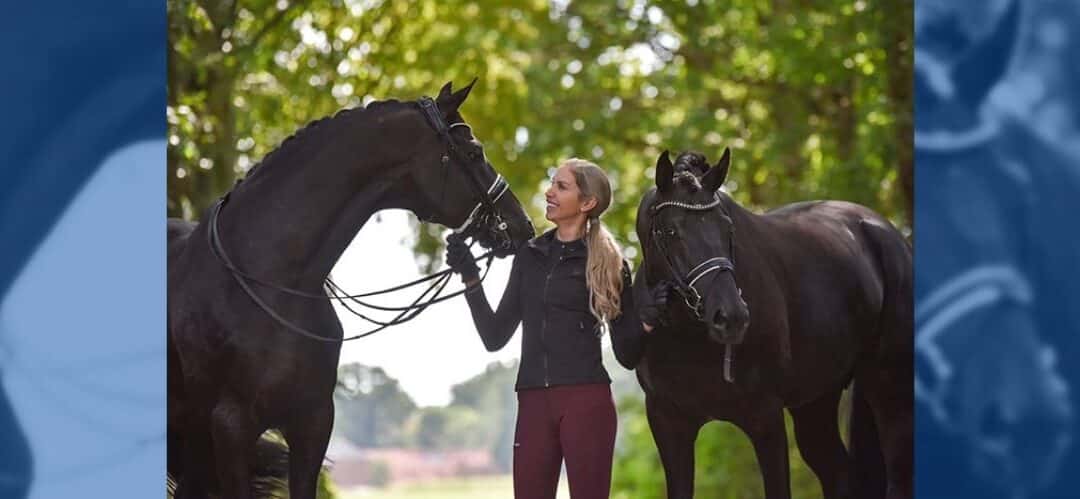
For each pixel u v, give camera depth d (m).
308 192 8.31
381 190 8.41
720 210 7.96
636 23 22.42
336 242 8.38
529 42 23.53
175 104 14.55
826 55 18.03
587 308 7.89
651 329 7.95
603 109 22.95
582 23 23.19
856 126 18.75
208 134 15.28
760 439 8.73
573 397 7.81
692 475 8.87
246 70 16.34
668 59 22.89
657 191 8.08
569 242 8.04
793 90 20.41
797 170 20.66
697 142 21.23
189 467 9.55
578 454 7.79
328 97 18.28
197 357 8.25
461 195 8.37
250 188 8.42
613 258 7.85
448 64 22.58
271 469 10.52
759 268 8.67
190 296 8.31
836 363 9.48
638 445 26.36
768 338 8.61
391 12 19.41
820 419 10.52
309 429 8.36
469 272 8.44
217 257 8.27
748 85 20.94
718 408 8.66
